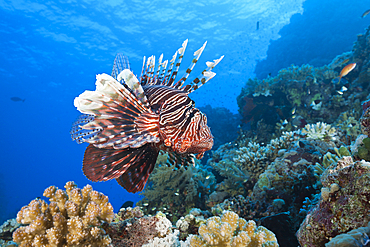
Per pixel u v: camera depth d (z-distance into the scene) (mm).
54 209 1905
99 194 2148
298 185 4406
